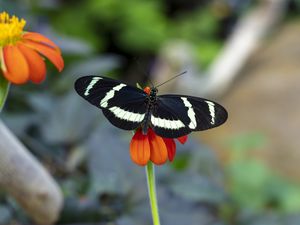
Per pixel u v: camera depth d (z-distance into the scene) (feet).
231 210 2.35
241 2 7.23
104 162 2.30
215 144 5.00
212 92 6.03
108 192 2.24
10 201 2.23
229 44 6.53
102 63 2.93
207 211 2.27
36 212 2.15
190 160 2.54
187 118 1.63
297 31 6.61
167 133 1.61
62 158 2.46
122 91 1.66
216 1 7.55
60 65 1.67
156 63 7.29
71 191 2.30
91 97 1.64
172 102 1.65
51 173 2.46
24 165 2.04
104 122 2.49
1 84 1.64
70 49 2.88
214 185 2.32
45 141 2.45
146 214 2.21
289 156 4.77
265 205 3.62
